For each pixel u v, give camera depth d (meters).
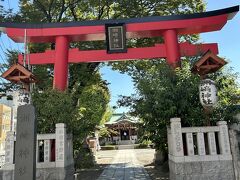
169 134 10.30
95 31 13.16
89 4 19.36
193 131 9.49
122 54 13.44
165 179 12.31
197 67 10.34
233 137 9.38
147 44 18.50
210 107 9.91
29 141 7.70
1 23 13.10
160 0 18.33
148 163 20.36
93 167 18.69
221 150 9.40
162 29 13.14
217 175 9.16
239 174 8.95
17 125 7.80
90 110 19.48
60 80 12.84
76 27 13.18
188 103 10.47
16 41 13.84
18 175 7.52
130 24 13.19
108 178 13.55
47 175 9.79
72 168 11.40
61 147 10.05
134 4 18.36
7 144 10.14
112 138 60.22
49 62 13.34
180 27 13.08
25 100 11.11
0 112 44.47
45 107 11.35
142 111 11.19
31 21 18.09
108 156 31.45
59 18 19.12
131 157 28.73
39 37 13.29
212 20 13.07
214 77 11.21
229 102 11.03
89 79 18.33
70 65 17.94
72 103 12.15
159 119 11.03
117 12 19.36
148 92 11.16
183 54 13.10
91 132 13.81
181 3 18.52
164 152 14.34
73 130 12.09
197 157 9.27
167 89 10.61
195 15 13.12
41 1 18.70
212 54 10.14
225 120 10.48
